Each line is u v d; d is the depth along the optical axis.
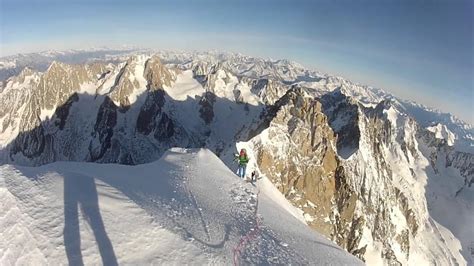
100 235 26.81
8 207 30.77
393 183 143.50
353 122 120.69
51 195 32.50
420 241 144.75
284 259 25.81
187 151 51.50
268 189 55.00
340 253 29.66
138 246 25.72
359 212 93.88
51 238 26.61
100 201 31.17
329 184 89.62
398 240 119.75
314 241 30.97
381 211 108.69
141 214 29.41
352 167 101.56
